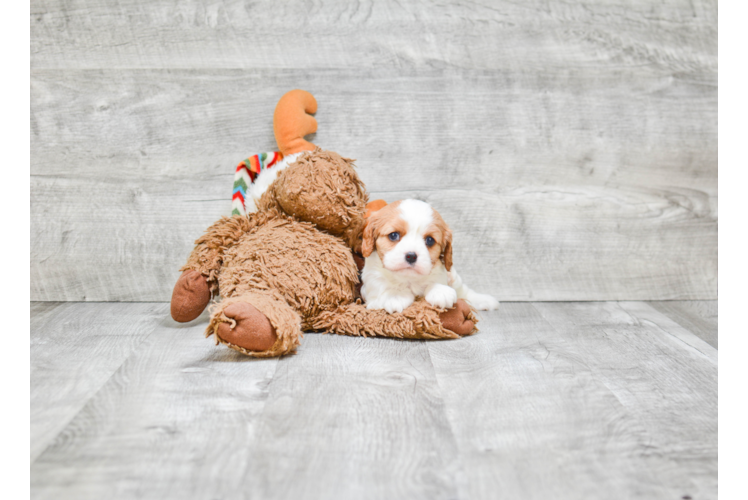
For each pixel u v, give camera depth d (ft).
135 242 6.16
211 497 2.79
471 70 6.07
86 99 5.98
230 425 3.45
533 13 6.04
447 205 6.22
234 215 5.51
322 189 4.95
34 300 6.19
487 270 6.31
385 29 5.98
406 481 2.92
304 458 3.11
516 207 6.25
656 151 6.29
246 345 4.32
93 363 4.42
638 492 2.88
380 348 4.75
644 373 4.33
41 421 3.51
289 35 5.95
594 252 6.33
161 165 6.08
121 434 3.36
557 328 5.38
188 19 5.90
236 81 5.99
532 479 2.96
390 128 6.10
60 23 5.88
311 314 5.01
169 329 5.23
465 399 3.83
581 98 6.17
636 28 6.12
